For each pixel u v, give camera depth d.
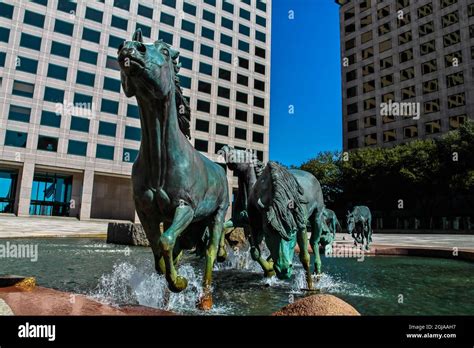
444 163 32.75
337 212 42.31
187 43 47.66
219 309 3.18
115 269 5.63
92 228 21.61
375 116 51.72
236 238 8.23
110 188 39.91
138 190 3.12
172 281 2.76
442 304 3.49
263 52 55.12
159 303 3.30
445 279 5.23
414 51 48.16
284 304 3.42
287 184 3.78
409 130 47.38
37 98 36.28
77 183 38.06
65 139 37.09
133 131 40.94
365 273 5.93
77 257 7.60
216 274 5.73
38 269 5.62
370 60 53.44
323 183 42.00
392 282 4.93
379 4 53.09
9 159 34.16
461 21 43.81
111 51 41.12
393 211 39.25
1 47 35.31
